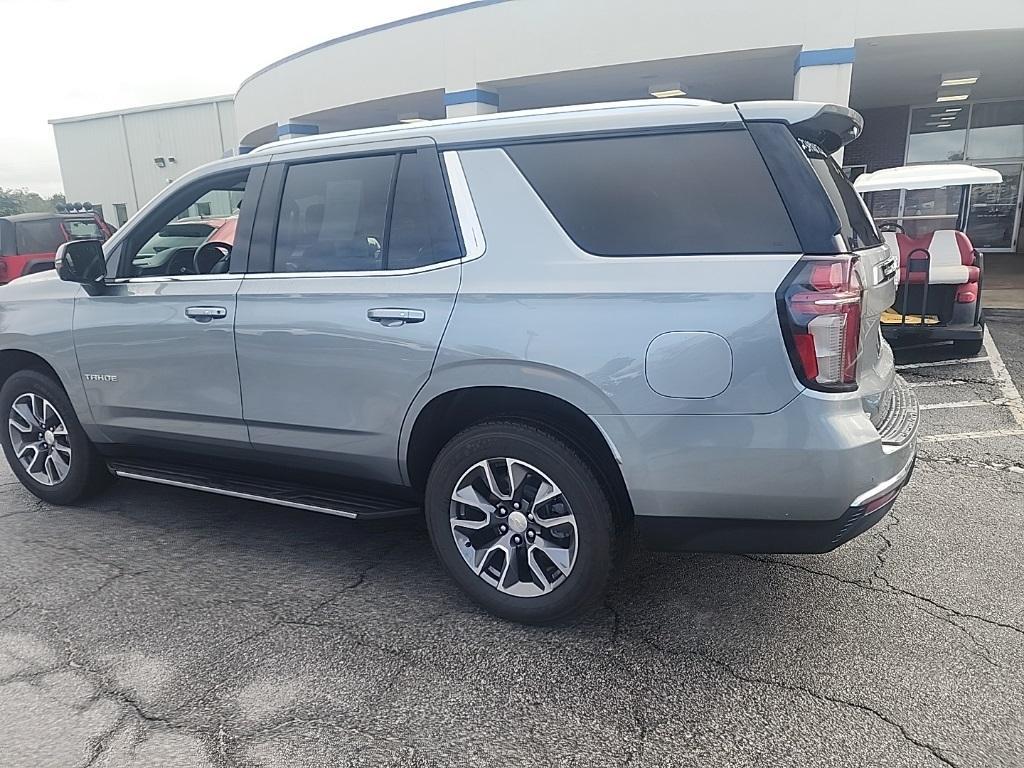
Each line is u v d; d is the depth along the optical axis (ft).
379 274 10.19
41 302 13.51
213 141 87.35
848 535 8.59
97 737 7.91
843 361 8.13
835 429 8.05
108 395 12.95
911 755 7.41
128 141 91.91
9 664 9.29
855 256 8.31
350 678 8.87
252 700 8.50
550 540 9.63
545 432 9.26
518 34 39.60
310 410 10.81
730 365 8.18
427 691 8.61
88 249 12.43
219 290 11.50
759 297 8.10
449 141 9.96
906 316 25.27
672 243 8.64
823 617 9.97
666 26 35.88
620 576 10.33
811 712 8.09
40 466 14.58
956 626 9.66
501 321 9.18
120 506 14.58
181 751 7.68
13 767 7.48
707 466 8.43
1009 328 30.63
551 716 8.14
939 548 11.89
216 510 14.33
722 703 8.28
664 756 7.50
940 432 17.84
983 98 57.00
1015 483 14.55
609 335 8.63
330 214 10.78
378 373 10.09
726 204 8.50
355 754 7.61
